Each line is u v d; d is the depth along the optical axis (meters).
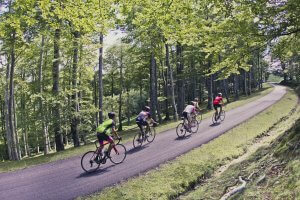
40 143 37.69
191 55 32.06
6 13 14.80
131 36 28.16
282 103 32.97
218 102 21.98
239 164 11.22
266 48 10.76
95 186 9.73
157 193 9.20
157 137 17.75
